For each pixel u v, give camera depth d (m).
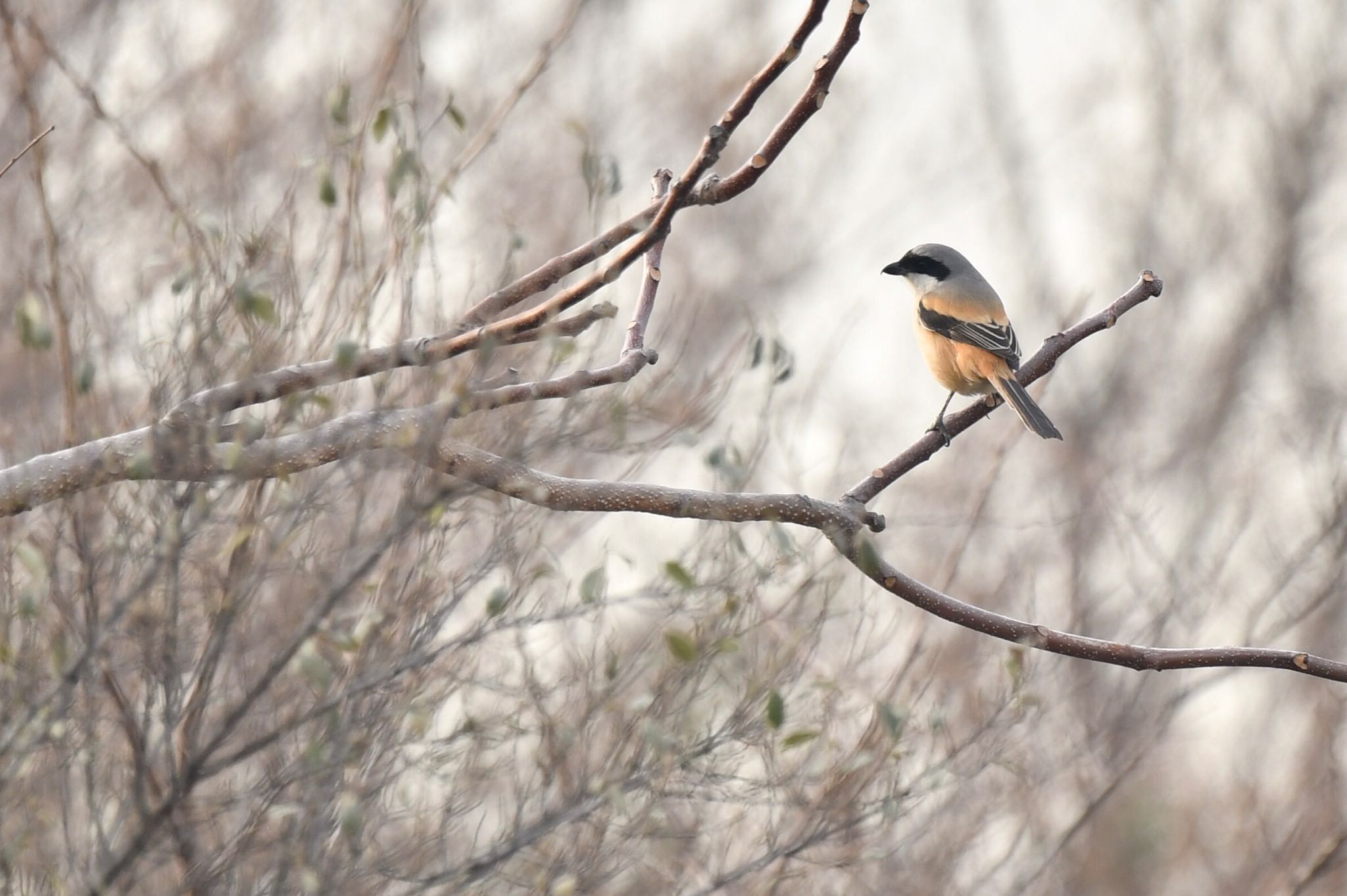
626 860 10.15
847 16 7.35
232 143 14.43
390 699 9.05
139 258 16.08
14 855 8.28
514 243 9.84
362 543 9.05
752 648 10.24
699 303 17.98
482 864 9.52
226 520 8.69
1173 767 22.30
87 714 8.75
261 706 9.35
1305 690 22.00
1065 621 19.80
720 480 10.66
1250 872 20.30
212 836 9.61
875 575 9.06
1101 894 20.77
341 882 8.96
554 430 9.05
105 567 8.69
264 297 8.17
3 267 15.54
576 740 9.61
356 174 9.55
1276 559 18.97
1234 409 28.59
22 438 11.03
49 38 18.00
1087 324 11.27
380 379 9.38
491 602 8.91
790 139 7.68
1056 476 23.02
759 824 12.12
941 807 13.88
